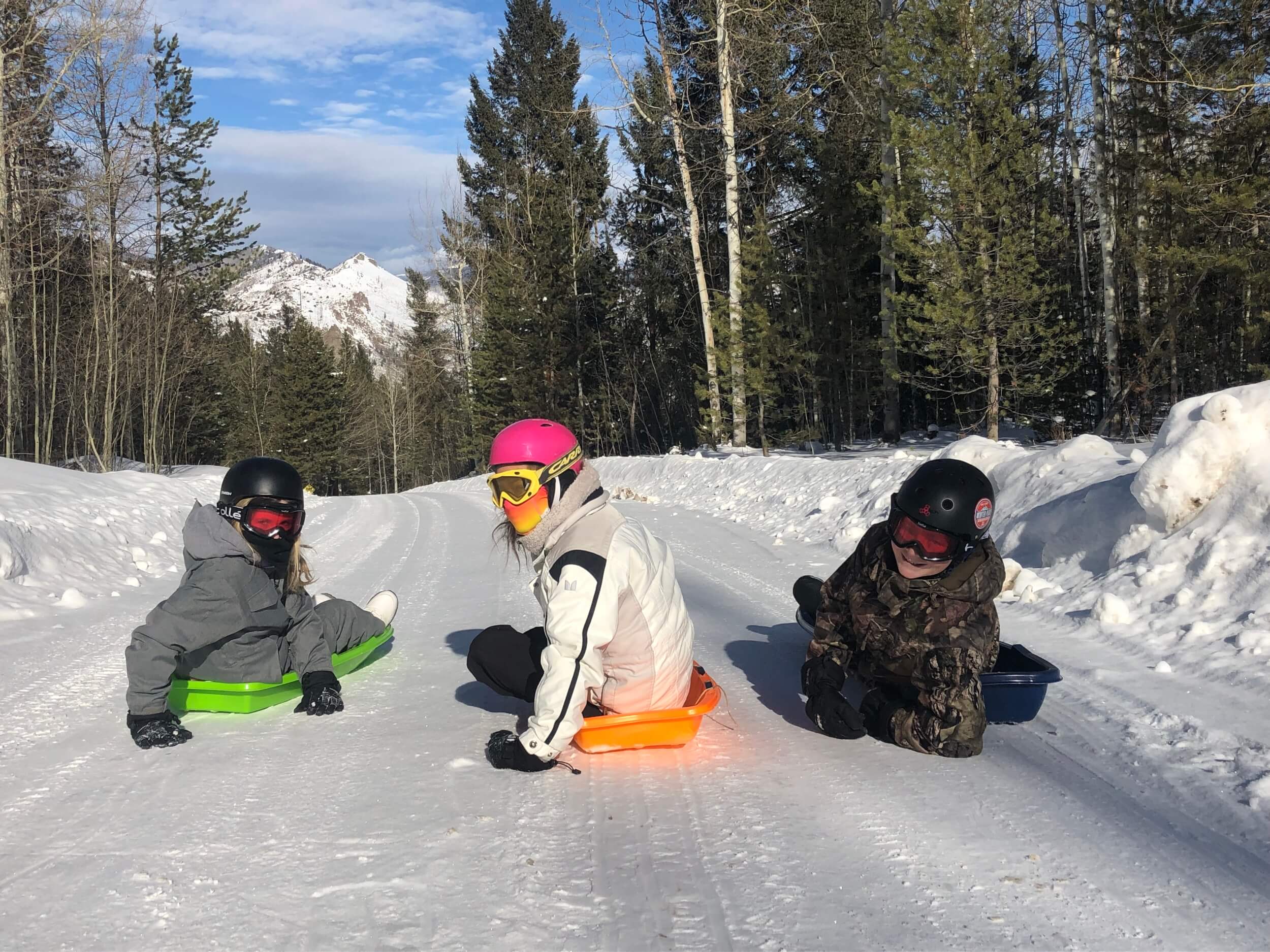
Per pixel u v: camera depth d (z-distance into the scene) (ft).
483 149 159.02
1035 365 57.00
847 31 69.56
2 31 71.36
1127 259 59.93
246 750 11.25
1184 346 59.21
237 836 8.70
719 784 9.91
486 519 45.06
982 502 10.11
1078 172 77.20
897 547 10.43
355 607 15.06
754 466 44.29
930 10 52.42
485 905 7.32
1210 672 12.73
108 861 8.22
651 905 7.30
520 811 9.21
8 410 74.90
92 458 85.51
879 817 9.00
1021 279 52.65
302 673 13.24
